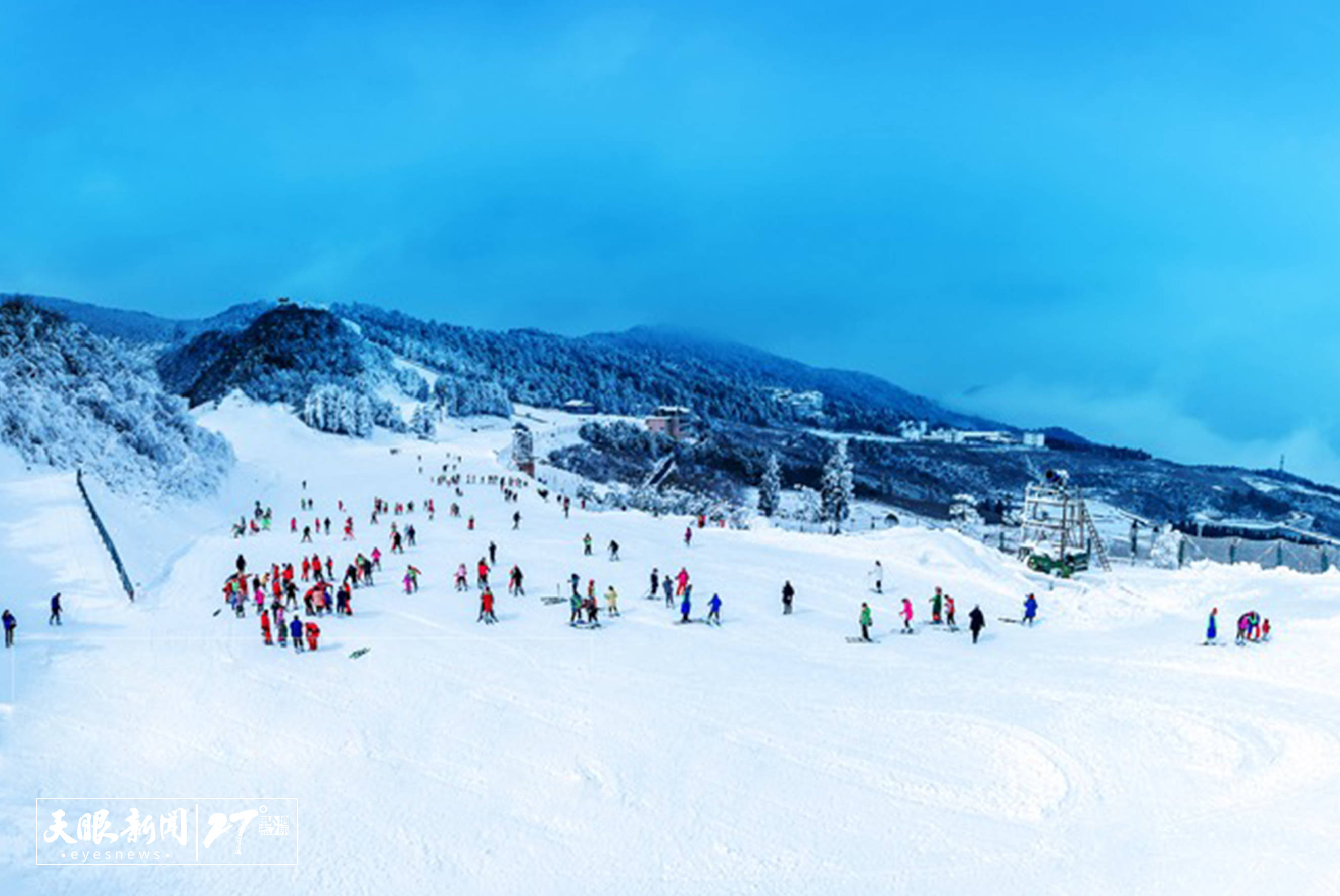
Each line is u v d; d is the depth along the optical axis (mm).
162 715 25484
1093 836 19125
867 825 19766
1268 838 18672
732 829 19594
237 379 171375
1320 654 31219
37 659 29969
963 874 17828
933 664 31078
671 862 18406
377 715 25516
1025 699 27188
